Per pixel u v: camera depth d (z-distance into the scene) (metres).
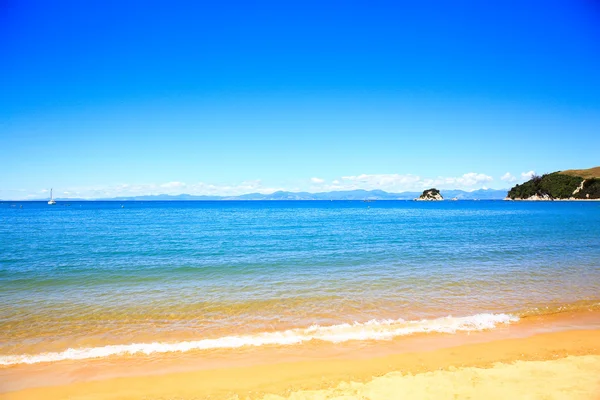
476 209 123.56
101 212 104.50
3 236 36.09
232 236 36.19
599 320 11.48
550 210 107.50
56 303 13.10
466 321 11.32
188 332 10.45
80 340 9.88
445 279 16.66
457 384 7.65
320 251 25.56
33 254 24.34
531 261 21.31
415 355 9.02
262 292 14.51
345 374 8.12
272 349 9.35
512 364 8.56
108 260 21.97
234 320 11.41
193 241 31.83
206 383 7.75
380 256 23.30
